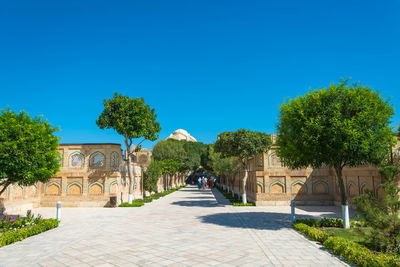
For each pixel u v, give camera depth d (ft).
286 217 47.96
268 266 21.91
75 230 37.63
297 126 37.04
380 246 24.36
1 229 35.99
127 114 67.26
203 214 52.65
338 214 51.47
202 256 24.81
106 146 71.05
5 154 36.55
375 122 34.14
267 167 69.05
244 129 69.15
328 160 37.06
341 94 35.60
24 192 63.41
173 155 157.58
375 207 26.14
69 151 71.36
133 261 23.58
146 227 39.47
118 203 69.97
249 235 33.40
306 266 21.83
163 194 105.29
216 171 127.24
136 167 87.61
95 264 22.91
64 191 69.92
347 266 21.77
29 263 23.31
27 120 41.52
